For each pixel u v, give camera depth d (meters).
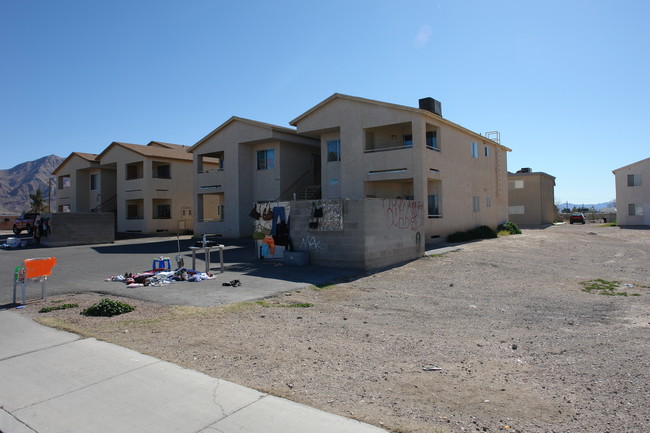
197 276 11.87
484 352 6.08
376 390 4.62
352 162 23.72
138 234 34.88
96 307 7.99
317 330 7.12
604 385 4.75
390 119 22.58
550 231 35.22
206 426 3.77
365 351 6.03
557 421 3.88
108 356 5.57
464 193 27.81
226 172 29.62
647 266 16.19
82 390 4.55
